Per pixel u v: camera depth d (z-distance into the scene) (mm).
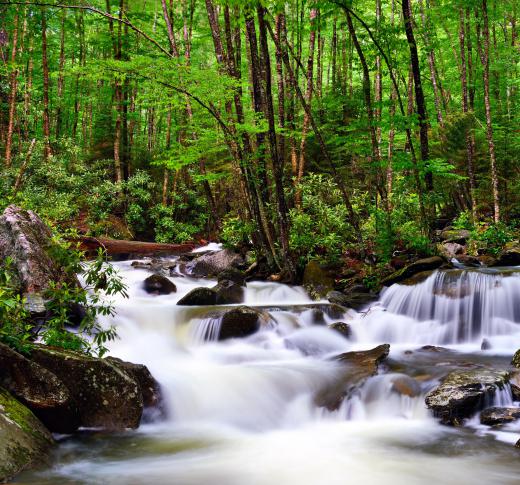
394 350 8617
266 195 13773
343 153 18312
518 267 11453
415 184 13195
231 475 4738
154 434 5883
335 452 5359
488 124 15703
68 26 27188
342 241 14000
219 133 12680
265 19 11102
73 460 5043
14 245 8914
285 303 11344
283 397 6801
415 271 11188
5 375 5340
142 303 10992
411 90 18219
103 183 22719
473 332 9438
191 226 22844
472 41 23109
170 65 11055
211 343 8633
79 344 6789
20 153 21484
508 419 5789
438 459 5074
